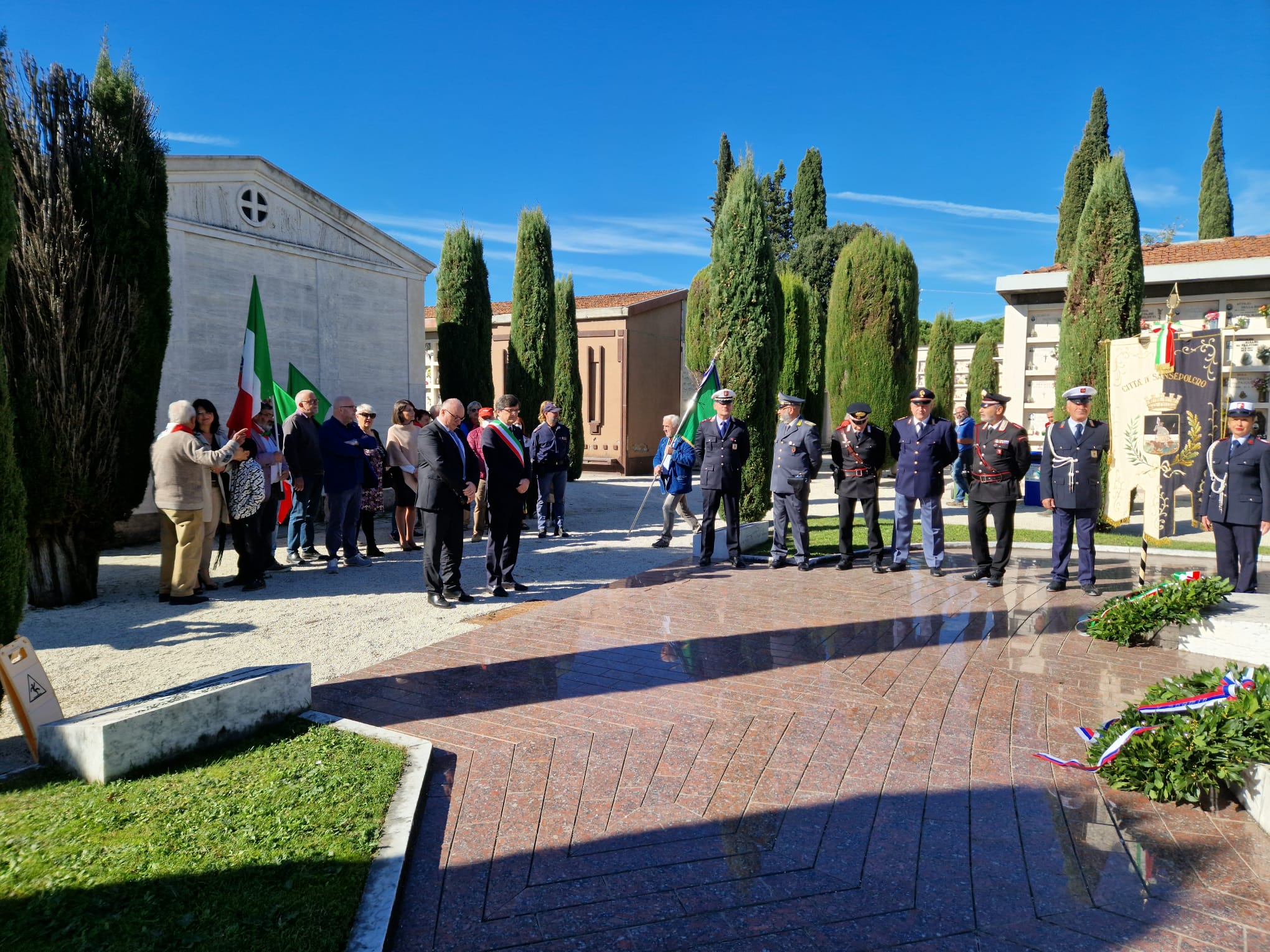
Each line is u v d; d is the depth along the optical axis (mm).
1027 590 8000
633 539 11633
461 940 2701
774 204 42219
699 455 9445
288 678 4543
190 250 11531
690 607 7289
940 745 4215
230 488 7707
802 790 3744
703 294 17172
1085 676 5293
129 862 2979
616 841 3320
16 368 6754
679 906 2879
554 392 18484
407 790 3629
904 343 15008
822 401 24234
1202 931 2697
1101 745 3949
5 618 4082
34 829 3234
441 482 7242
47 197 6824
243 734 4266
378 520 13641
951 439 8680
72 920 2621
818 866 3123
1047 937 2682
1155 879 3021
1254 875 3039
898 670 5441
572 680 5277
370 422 9820
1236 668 4023
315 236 13414
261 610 7227
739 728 4465
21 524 4203
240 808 3430
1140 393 8055
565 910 2859
